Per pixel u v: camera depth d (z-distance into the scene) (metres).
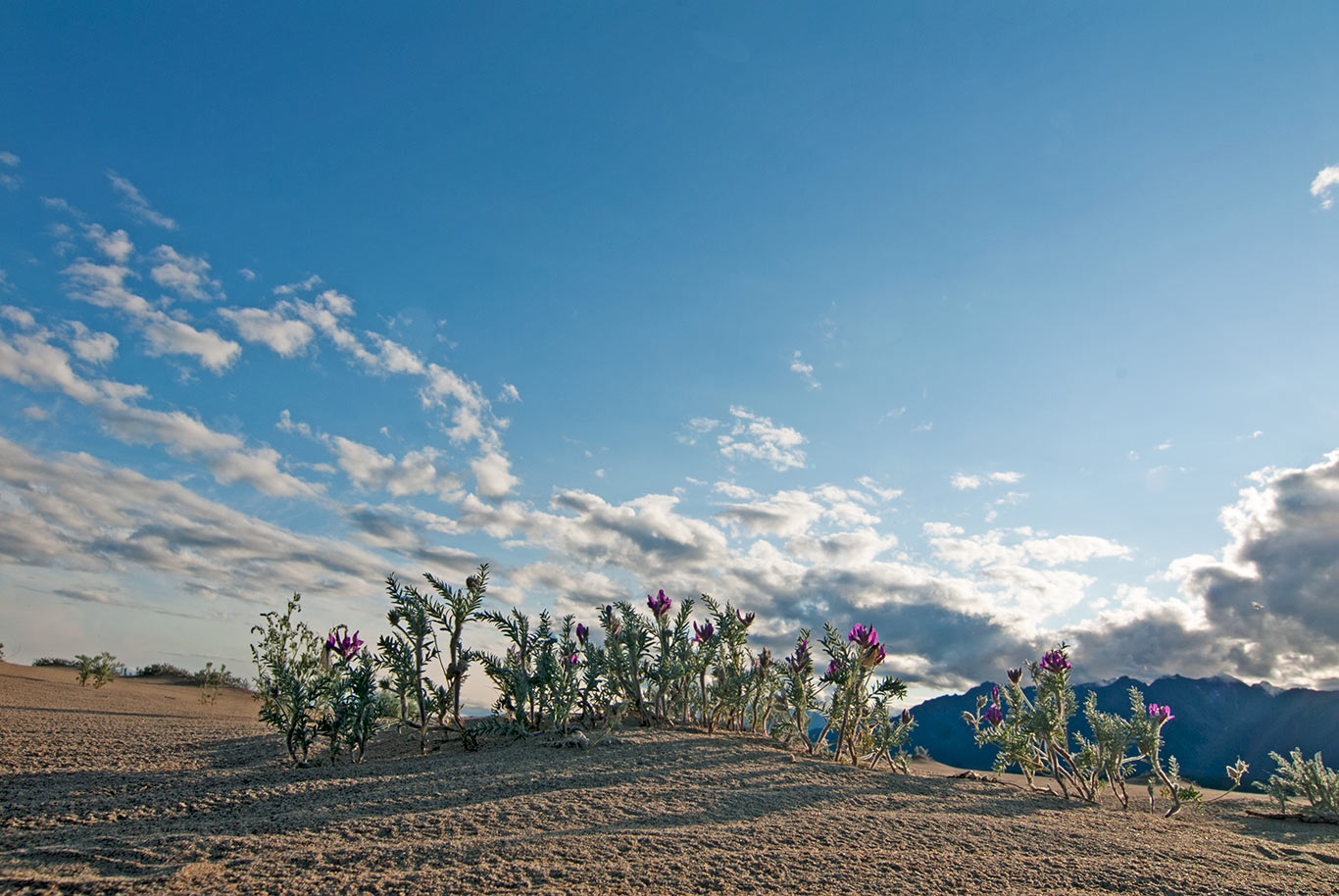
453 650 7.80
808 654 8.96
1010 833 4.83
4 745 6.60
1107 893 3.60
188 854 3.47
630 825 4.29
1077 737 7.81
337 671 7.11
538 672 8.04
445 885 3.08
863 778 6.76
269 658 7.69
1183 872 4.03
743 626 9.58
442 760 6.61
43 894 2.94
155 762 6.29
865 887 3.36
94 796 4.83
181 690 17.53
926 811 5.50
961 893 3.39
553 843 3.77
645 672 9.30
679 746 7.46
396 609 7.56
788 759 7.39
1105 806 7.32
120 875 3.17
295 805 4.57
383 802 4.66
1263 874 4.11
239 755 6.88
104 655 15.53
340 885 3.06
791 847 4.00
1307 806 8.38
